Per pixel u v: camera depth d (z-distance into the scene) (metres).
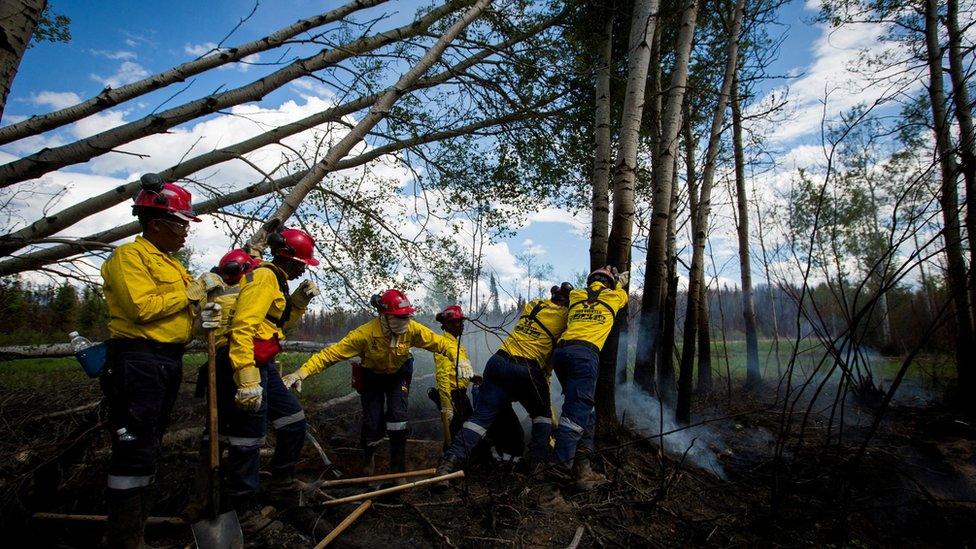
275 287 2.98
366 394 3.99
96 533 2.91
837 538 3.26
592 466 4.14
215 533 2.63
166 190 2.59
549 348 4.04
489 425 3.76
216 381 2.95
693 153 8.12
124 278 2.37
